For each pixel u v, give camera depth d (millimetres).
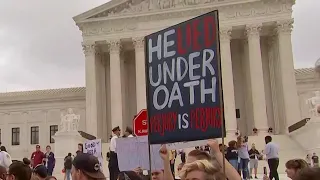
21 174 8805
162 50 8305
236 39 70875
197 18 7809
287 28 62688
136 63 65938
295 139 53438
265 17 63156
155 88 8406
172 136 8094
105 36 67125
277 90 65938
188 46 7910
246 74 68500
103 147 59094
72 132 50438
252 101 62969
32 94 83062
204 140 7633
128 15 66562
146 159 14664
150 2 66500
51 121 81000
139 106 64812
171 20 65812
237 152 29125
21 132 82188
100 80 70938
